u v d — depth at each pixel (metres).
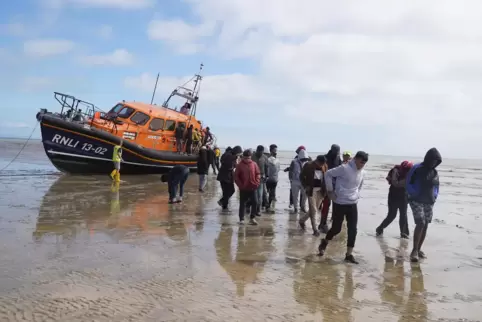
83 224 7.34
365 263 5.86
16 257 5.20
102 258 5.37
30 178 14.48
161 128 17.78
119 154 14.48
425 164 6.11
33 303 3.82
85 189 12.16
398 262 6.00
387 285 4.93
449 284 5.07
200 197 11.86
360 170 5.98
